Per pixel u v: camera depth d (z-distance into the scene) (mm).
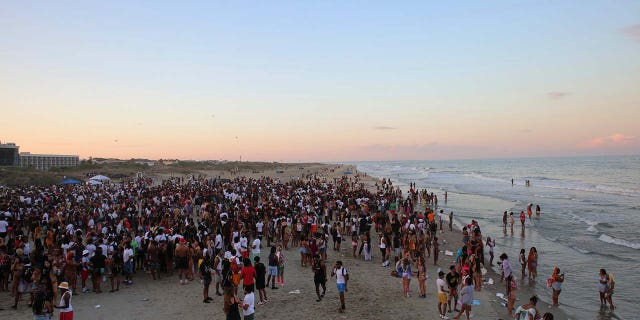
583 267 20875
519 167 184000
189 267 16453
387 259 19984
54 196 33344
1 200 29172
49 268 12602
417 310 13914
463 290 13023
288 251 22156
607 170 130875
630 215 38250
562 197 55250
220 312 13000
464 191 66375
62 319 10172
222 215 22906
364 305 14234
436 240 20719
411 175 127438
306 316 13031
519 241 27266
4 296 13914
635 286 17906
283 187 47406
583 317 14391
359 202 33875
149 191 38562
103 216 25875
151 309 13164
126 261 15617
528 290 17297
